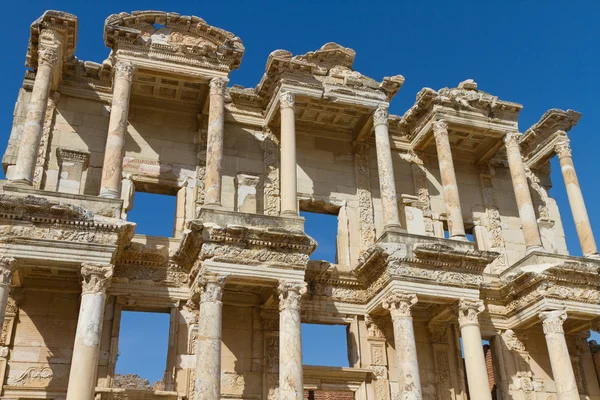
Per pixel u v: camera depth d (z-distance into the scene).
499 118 32.28
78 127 28.19
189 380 24.39
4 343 23.17
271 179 30.14
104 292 21.47
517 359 29.33
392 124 33.38
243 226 23.50
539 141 34.62
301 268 24.16
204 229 23.30
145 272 25.48
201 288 23.08
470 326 25.78
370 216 30.92
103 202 22.86
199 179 28.97
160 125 29.55
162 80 28.48
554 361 26.58
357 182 31.55
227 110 30.73
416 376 23.86
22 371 23.09
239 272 23.28
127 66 26.28
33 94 24.14
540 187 35.44
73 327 24.30
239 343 25.94
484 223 33.34
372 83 30.50
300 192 30.50
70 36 26.45
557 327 27.05
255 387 25.45
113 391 22.56
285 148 27.25
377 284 26.80
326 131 32.34
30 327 23.80
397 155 33.25
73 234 21.70
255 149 30.61
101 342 24.02
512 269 29.91
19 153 22.95
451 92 31.67
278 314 26.73
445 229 32.91
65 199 22.48
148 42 27.08
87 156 27.55
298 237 24.17
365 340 27.50
